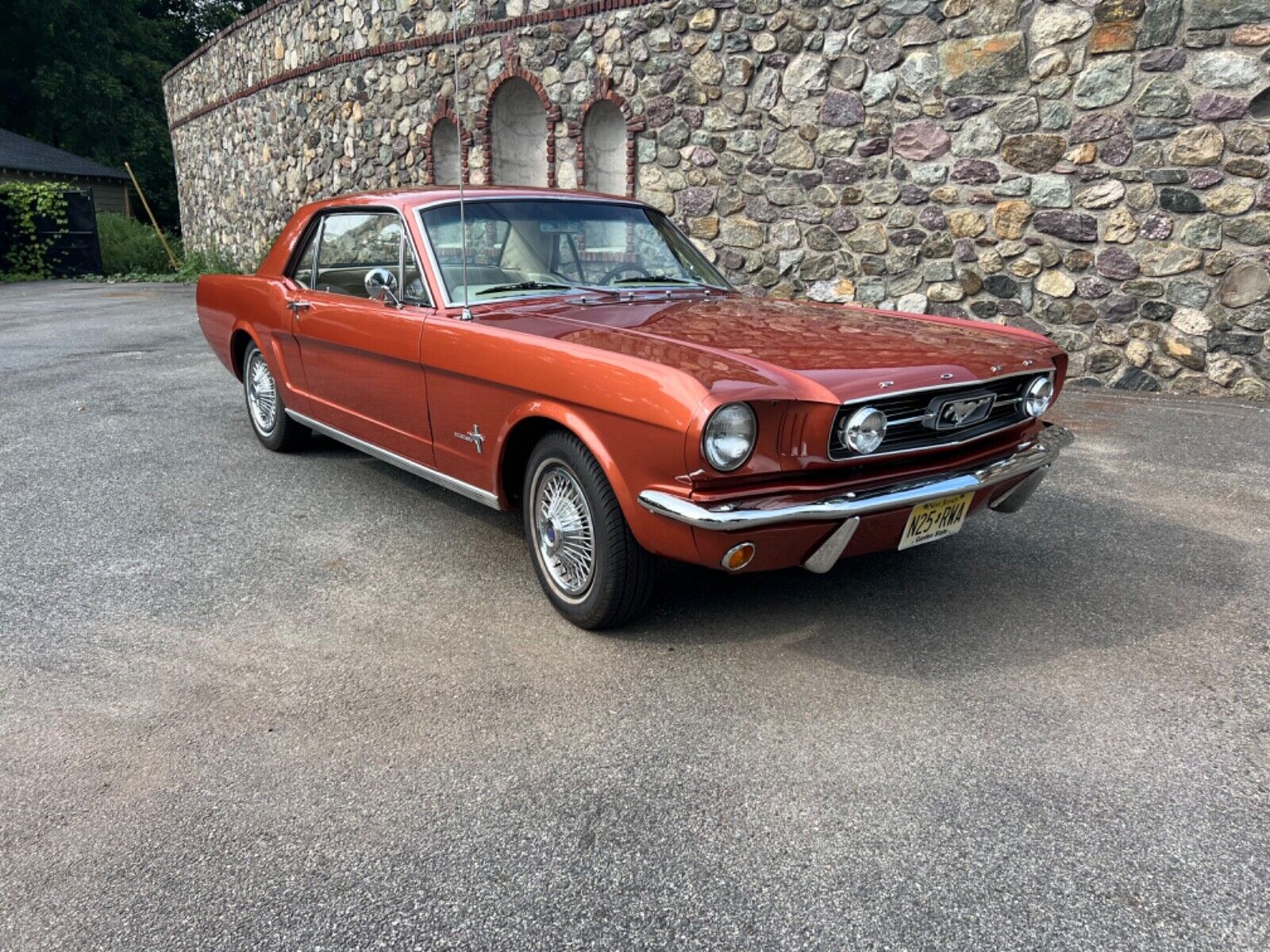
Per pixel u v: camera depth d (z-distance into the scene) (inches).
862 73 303.6
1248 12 238.5
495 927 76.4
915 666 118.3
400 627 130.3
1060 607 135.0
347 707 109.6
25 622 131.2
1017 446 130.3
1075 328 279.9
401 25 468.8
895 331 135.4
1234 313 255.4
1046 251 280.1
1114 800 91.3
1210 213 253.6
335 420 184.1
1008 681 114.3
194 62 755.4
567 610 129.8
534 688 113.7
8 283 852.0
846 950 73.4
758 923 76.2
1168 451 212.5
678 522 107.6
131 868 83.5
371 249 167.2
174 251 1003.3
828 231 321.7
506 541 163.8
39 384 309.6
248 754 100.5
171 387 304.2
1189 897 78.5
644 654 122.3
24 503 183.0
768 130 329.1
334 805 91.9
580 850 85.3
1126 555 153.9
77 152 1395.2
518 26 404.8
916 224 302.5
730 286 176.6
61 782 95.7
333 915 77.8
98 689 113.5
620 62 366.3
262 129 633.0
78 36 1337.4
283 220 625.3
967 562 151.7
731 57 332.5
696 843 86.0
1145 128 257.9
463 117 443.2
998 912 77.2
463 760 99.2
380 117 499.2
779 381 107.2
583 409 117.5
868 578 146.3
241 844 86.5
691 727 104.8
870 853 84.3
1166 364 268.1
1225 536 161.6
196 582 145.5
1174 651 121.7
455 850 85.4
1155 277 264.8
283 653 122.7
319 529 169.3
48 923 77.1
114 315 532.7
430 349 142.9
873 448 110.2
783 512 104.6
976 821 88.4
